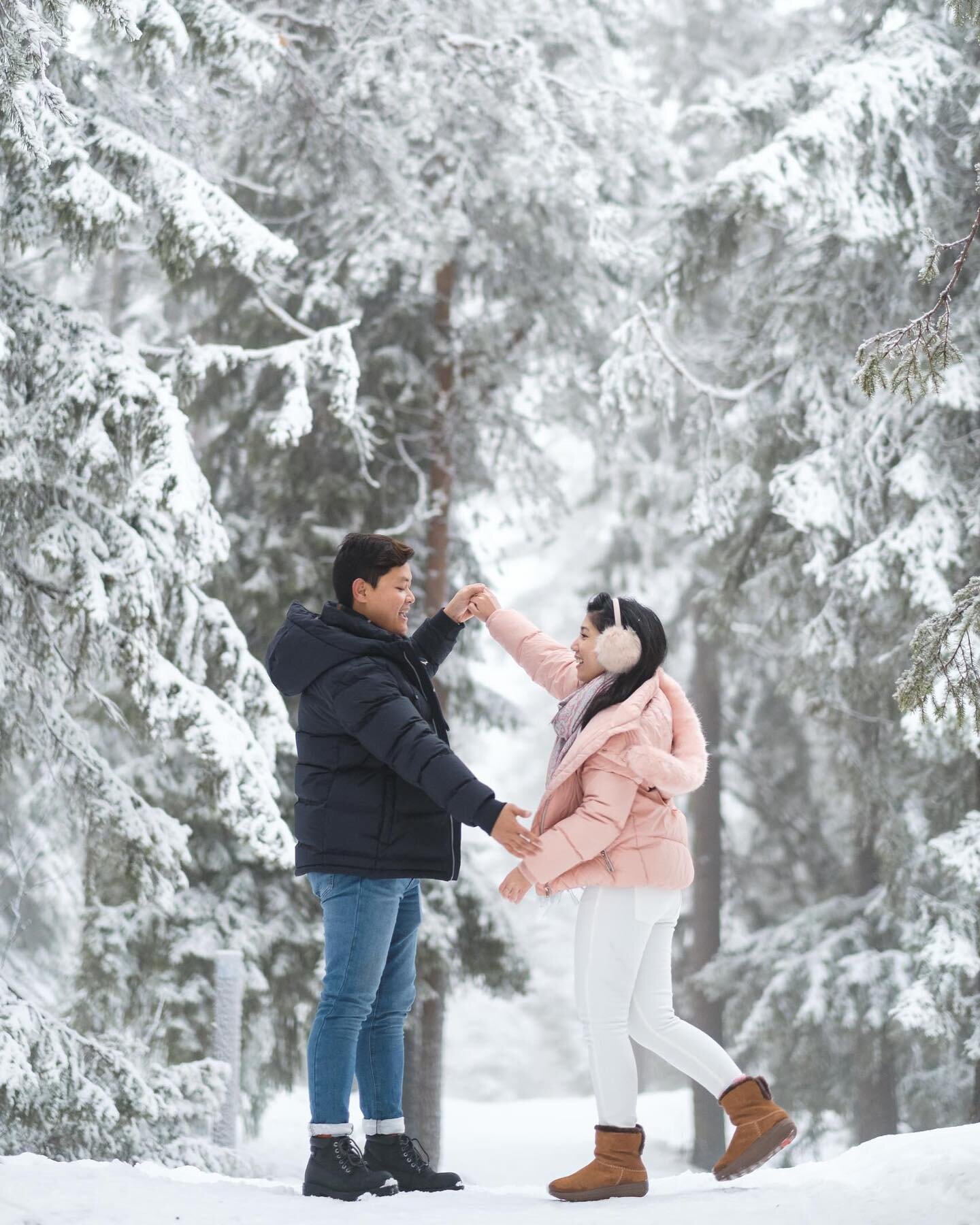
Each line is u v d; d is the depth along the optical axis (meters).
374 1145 4.08
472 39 10.12
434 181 11.91
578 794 3.78
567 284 12.52
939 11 10.05
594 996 3.73
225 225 6.75
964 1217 3.06
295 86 9.39
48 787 8.48
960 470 9.68
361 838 3.83
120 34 5.48
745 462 11.13
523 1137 17.42
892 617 10.23
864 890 15.41
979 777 9.70
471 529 13.63
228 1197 3.69
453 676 13.12
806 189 9.24
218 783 6.79
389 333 12.38
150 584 6.63
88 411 6.45
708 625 13.12
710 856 18.20
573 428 13.87
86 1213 3.36
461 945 11.67
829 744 12.97
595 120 11.26
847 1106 14.59
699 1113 16.52
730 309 12.47
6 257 6.85
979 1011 9.62
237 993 7.59
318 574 11.60
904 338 4.01
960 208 9.66
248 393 12.33
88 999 10.36
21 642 6.80
